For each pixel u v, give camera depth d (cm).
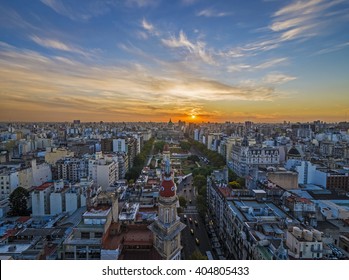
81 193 16862
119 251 9025
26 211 17650
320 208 14375
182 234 15900
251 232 10912
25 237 12531
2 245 11556
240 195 15812
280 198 15200
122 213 12681
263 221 11656
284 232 10588
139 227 10469
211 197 18950
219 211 16200
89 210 10612
